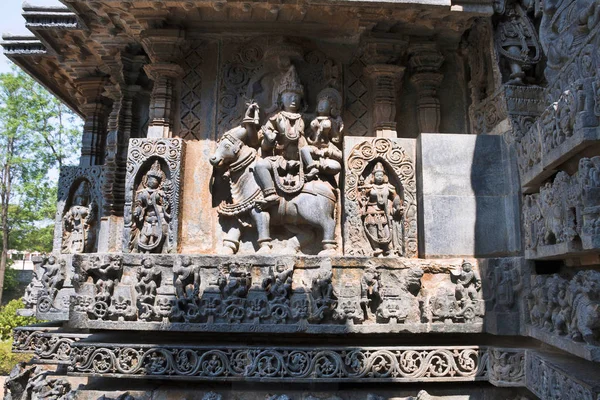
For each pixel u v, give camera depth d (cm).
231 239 429
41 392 460
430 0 409
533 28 431
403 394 393
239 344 399
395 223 424
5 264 1834
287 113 435
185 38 452
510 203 405
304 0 403
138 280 394
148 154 430
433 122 470
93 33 476
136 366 384
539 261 376
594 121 259
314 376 377
